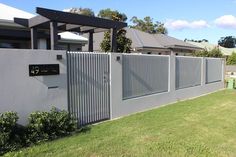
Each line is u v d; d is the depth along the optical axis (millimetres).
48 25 10461
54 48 9320
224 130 8406
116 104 10023
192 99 14969
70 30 12273
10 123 6305
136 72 11227
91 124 9031
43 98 7477
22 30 12500
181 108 11984
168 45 28922
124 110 10438
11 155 5934
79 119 8656
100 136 7535
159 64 12750
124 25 12039
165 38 32031
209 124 9102
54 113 7379
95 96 9195
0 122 6141
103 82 9492
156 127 8617
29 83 7113
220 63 19969
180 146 6848
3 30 11805
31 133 6762
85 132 7891
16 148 6285
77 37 16188
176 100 14125
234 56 39688
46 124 7004
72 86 8375
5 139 6102
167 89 13477
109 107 9812
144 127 8602
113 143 6980
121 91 10258
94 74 9109
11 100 6758
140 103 11344
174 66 13844
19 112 6926
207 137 7664
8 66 6664
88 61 8867
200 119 9812
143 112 11109
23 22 10305
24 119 7039
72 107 8406
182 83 14914
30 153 6121
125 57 10570
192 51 32562
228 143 7180
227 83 20828
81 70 8633
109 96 9789
